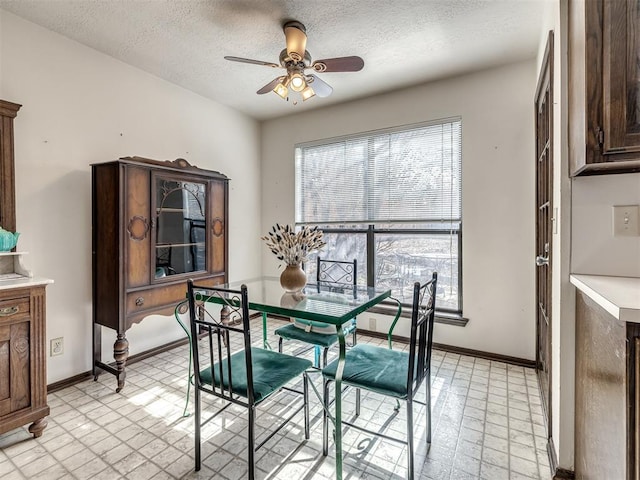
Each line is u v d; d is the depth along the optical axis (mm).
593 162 1152
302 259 2096
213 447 1737
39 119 2248
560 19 1468
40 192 2260
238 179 3869
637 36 1083
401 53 2598
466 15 2141
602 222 1400
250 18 2164
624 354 877
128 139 2770
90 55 2516
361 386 1533
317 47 2508
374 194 3445
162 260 2666
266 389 1479
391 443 1771
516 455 1677
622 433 898
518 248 2771
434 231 3186
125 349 2359
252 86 3191
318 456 1675
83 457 1658
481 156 2898
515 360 2787
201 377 1601
